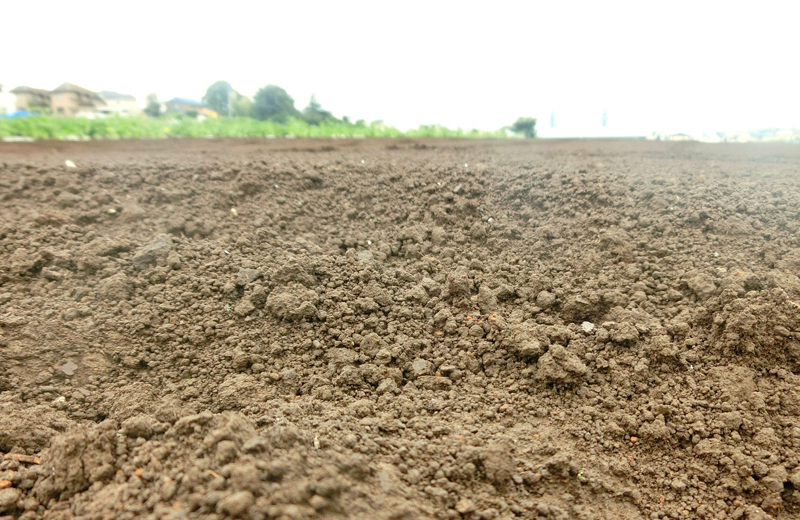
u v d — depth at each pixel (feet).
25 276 1.77
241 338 1.63
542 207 2.33
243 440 1.12
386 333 1.70
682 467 1.32
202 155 3.40
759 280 1.68
